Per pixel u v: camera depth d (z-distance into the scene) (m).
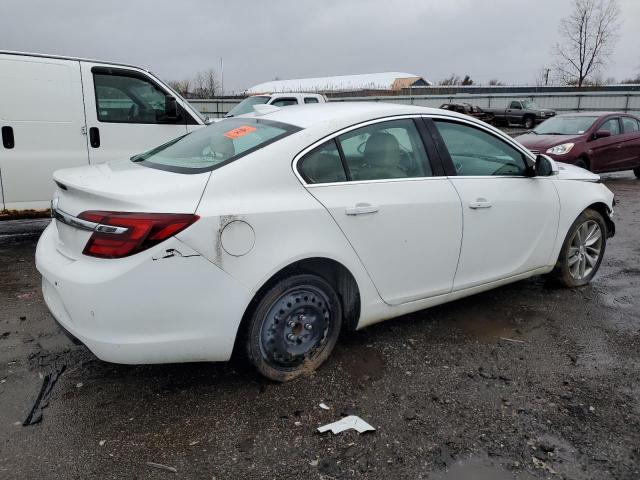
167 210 2.52
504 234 3.88
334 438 2.55
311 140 3.01
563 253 4.46
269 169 2.83
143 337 2.56
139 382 3.02
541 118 31.36
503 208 3.82
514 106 32.81
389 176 3.29
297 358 3.04
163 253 2.49
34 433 2.55
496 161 3.93
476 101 35.94
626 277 5.02
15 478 2.26
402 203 3.25
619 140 11.14
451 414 2.76
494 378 3.12
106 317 2.50
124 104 6.08
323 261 3.02
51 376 3.07
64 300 2.60
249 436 2.56
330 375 3.11
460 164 3.69
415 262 3.39
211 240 2.58
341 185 3.06
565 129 11.19
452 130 3.71
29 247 5.93
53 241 3.03
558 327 3.86
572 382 3.10
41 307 4.11
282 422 2.67
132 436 2.55
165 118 6.32
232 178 2.73
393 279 3.32
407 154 3.42
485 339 3.63
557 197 4.25
